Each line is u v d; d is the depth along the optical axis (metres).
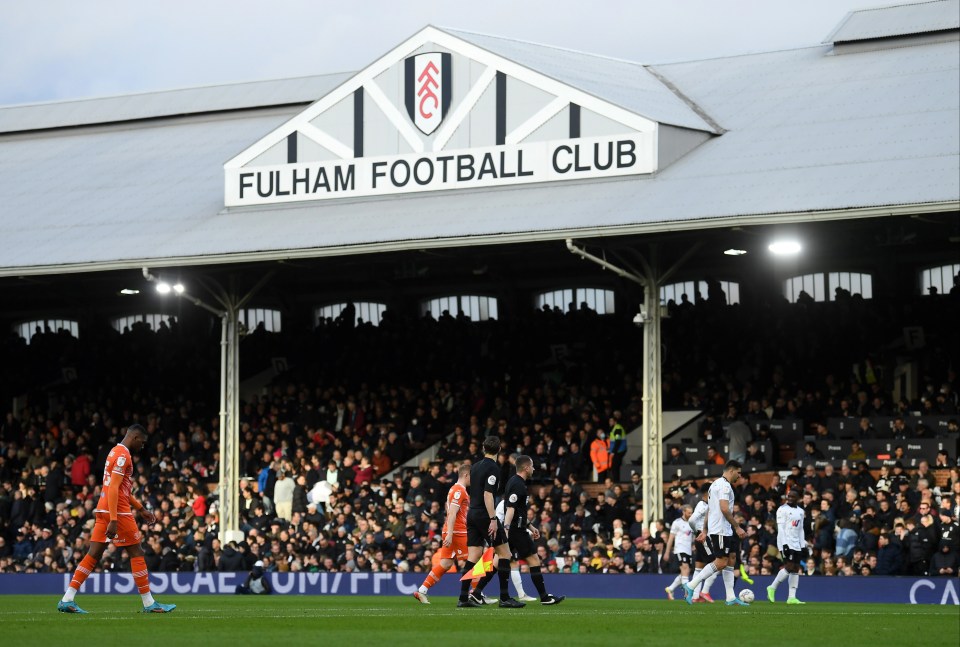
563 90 34.03
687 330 38.19
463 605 20.23
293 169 36.84
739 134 34.38
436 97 35.41
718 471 34.00
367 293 45.16
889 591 25.97
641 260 31.95
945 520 27.31
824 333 36.62
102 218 38.88
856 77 35.72
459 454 36.50
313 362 43.19
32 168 44.62
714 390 36.78
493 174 34.69
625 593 28.30
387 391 40.28
